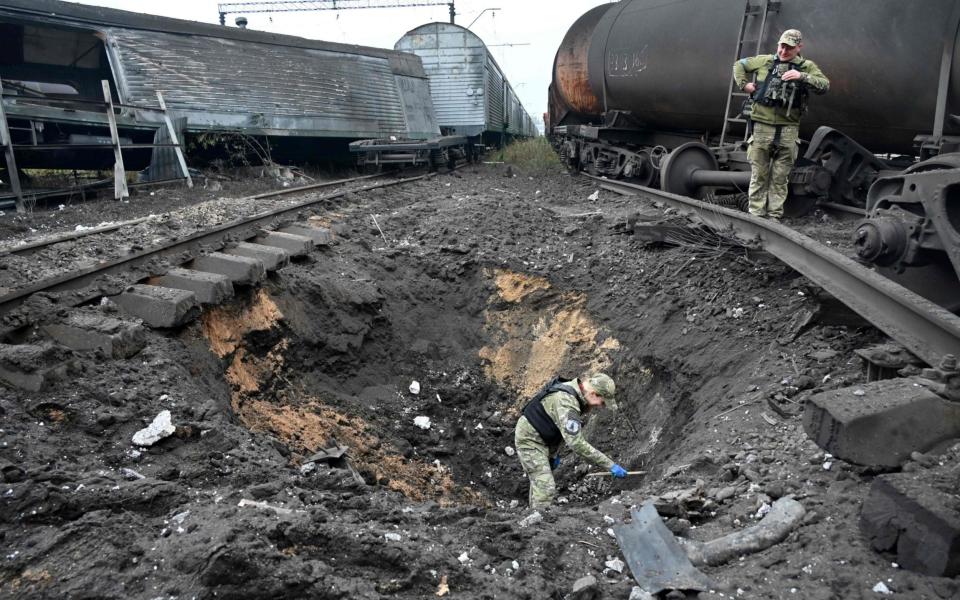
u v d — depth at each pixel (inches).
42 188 466.6
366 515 128.1
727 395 197.9
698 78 428.5
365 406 259.4
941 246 181.3
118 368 167.9
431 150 709.3
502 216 394.9
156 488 123.7
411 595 105.9
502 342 319.9
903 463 122.8
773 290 241.9
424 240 365.4
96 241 268.2
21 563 103.0
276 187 563.8
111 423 148.3
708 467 156.4
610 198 498.3
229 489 132.6
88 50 580.7
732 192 443.8
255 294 240.8
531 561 118.0
